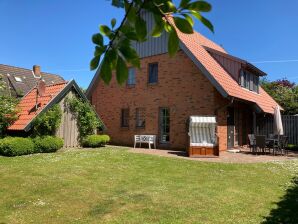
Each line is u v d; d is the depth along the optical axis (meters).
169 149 19.45
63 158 14.05
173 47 1.67
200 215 6.89
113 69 1.71
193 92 18.75
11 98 17.44
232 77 20.69
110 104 23.31
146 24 1.69
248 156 16.69
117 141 22.64
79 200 7.84
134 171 11.57
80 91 18.94
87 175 10.63
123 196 8.20
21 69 32.44
